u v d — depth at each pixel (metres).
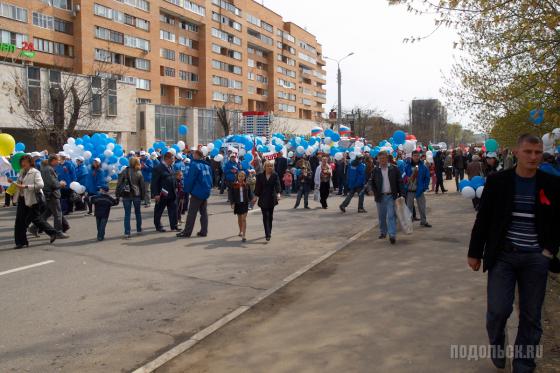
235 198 10.85
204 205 11.55
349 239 10.80
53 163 11.17
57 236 11.14
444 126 80.88
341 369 4.18
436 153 23.25
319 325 5.28
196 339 4.96
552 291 6.29
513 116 10.70
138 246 10.21
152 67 62.34
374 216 15.18
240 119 58.91
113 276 7.67
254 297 6.54
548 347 4.47
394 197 10.35
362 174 15.96
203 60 73.00
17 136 35.31
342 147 25.00
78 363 4.50
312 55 114.38
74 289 6.92
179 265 8.47
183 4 67.88
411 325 5.18
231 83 80.00
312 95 115.19
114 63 56.81
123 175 11.25
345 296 6.32
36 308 6.06
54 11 49.91
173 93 68.69
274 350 4.65
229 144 22.64
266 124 37.72
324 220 14.34
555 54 8.28
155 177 12.02
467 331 4.99
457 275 7.21
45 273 7.81
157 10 62.84
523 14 8.32
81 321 5.61
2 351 4.74
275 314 5.72
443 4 8.90
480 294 6.24
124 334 5.23
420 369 4.13
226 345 4.81
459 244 9.68
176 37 68.44
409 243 9.98
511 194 3.79
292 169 23.25
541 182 3.77
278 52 96.88
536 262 3.71
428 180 12.35
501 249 3.83
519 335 3.88
